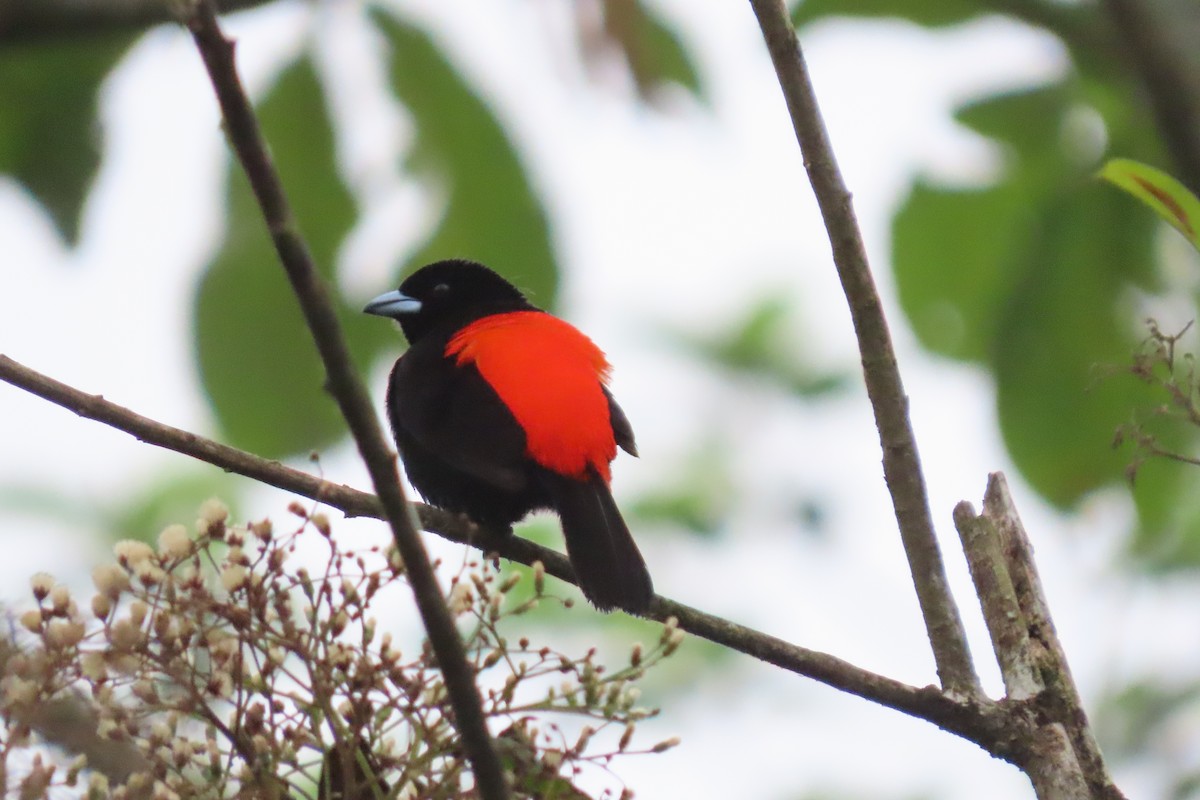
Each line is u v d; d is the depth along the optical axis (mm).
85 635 6078
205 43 5133
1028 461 11906
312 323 5527
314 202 11000
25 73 11742
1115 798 7520
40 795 5691
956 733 7770
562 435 10219
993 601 8070
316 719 6395
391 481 5703
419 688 6375
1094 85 12586
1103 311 11750
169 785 6184
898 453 8281
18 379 7891
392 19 10914
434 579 5785
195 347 10828
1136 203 11719
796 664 8031
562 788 6535
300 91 10914
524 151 11062
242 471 8219
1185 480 11695
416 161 11070
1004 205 12547
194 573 6402
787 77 8406
